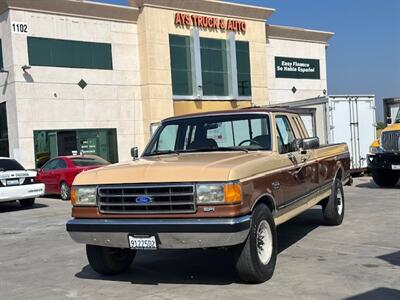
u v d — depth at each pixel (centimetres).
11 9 2728
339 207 1011
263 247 639
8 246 978
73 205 646
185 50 3391
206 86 3488
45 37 2847
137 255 820
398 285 603
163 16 3275
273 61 4006
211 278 668
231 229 567
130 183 609
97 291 635
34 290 654
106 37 3106
